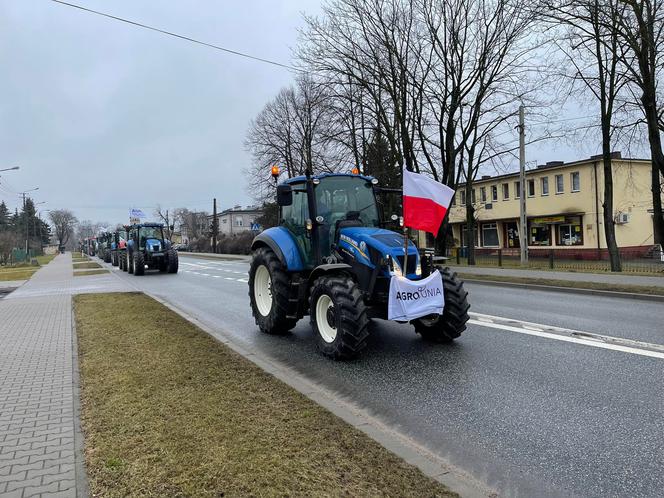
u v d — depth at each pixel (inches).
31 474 125.0
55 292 621.3
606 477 129.0
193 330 305.0
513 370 222.5
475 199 1688.0
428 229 244.4
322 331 259.4
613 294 473.1
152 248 929.5
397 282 234.1
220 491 113.7
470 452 145.5
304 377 223.0
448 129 796.6
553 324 325.1
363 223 289.4
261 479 118.6
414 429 163.5
